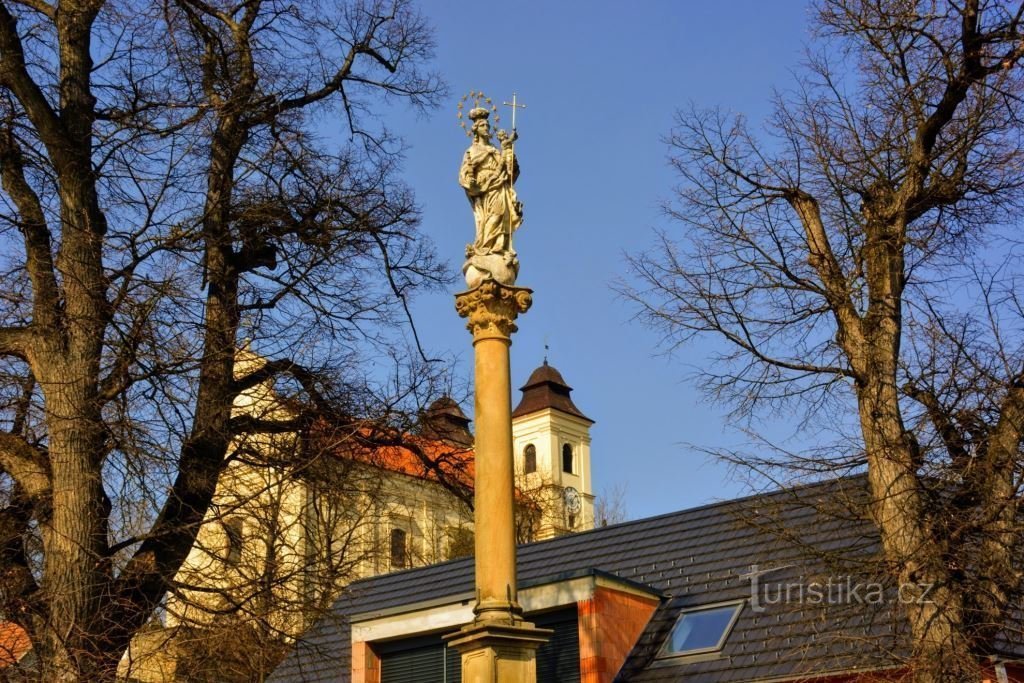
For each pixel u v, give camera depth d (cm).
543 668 1764
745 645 1600
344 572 1612
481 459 1270
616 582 1744
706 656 1620
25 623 1296
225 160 1509
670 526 2062
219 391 1453
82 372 1348
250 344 1505
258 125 1571
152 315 1334
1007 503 1155
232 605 1379
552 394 8450
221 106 1469
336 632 2242
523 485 7125
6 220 1425
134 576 1346
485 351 1309
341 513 1705
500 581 1231
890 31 1341
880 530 1223
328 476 1583
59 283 1420
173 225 1415
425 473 1827
